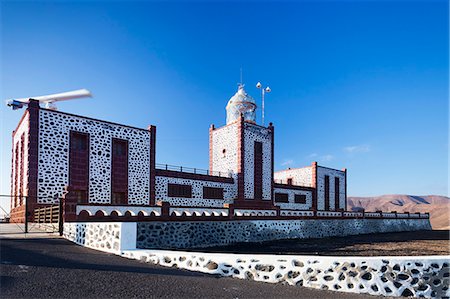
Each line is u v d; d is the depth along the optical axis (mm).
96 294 5512
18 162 19969
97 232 10281
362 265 6957
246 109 31109
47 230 13703
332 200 37875
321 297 6359
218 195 26156
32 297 5152
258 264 7633
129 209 13977
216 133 29891
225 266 7910
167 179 23125
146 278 6820
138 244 12984
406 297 6738
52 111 18109
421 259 7008
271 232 19016
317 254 12664
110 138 20359
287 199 32375
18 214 19016
